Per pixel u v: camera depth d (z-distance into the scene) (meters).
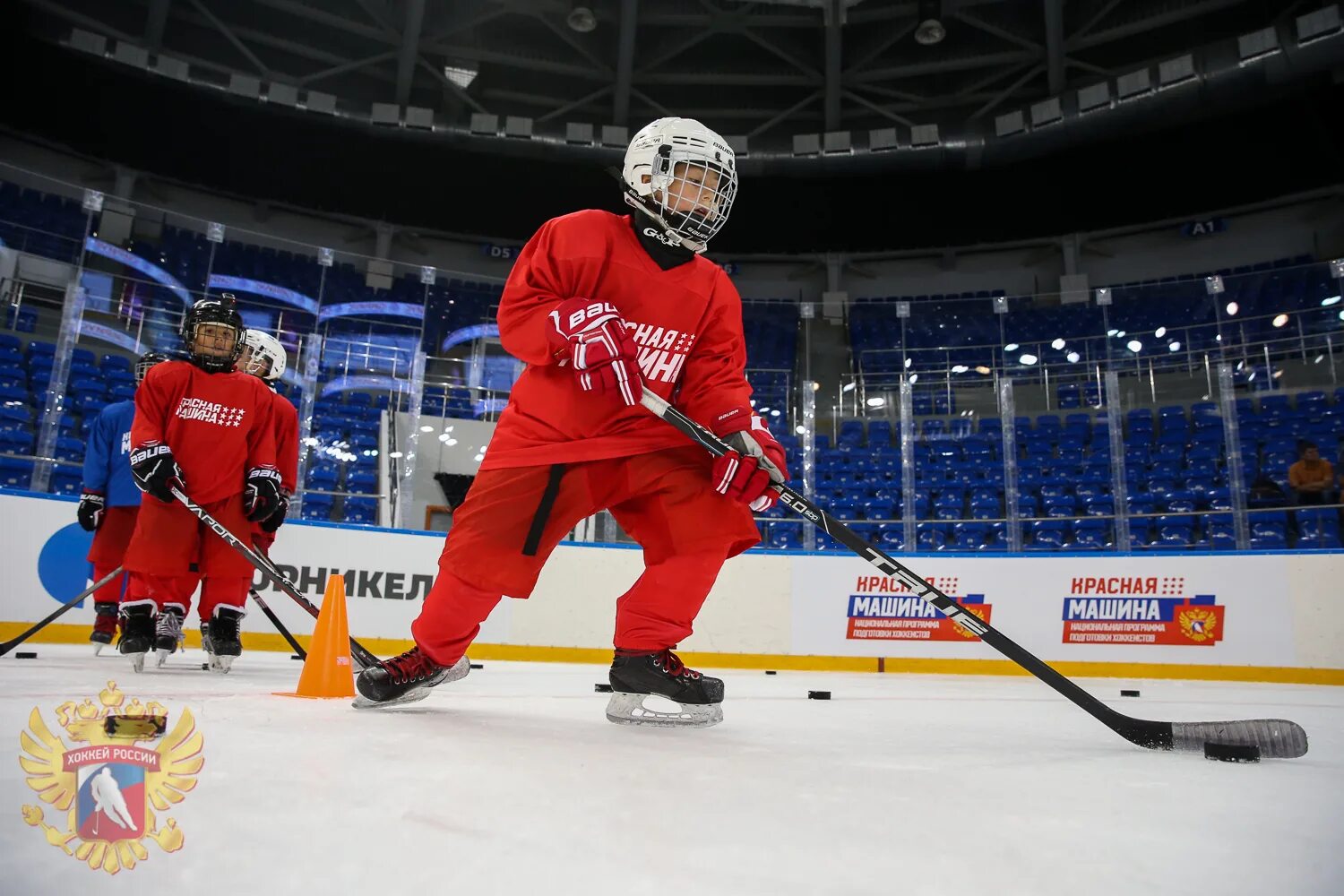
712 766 1.49
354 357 12.15
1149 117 15.33
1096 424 13.23
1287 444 11.95
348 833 0.97
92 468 4.64
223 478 3.97
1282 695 4.85
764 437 2.29
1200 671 6.82
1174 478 11.91
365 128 16.59
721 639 7.35
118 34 15.76
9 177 15.41
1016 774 1.56
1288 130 15.65
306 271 16.97
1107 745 2.12
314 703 2.33
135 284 12.72
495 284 18.34
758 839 1.01
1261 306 14.87
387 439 11.34
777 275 19.00
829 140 17.06
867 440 13.61
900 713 3.03
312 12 16.28
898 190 17.70
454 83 17.27
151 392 3.83
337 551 6.91
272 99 16.06
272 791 1.14
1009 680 6.38
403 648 7.03
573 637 7.22
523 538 2.20
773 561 7.45
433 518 11.47
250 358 4.52
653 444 2.20
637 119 18.83
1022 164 16.98
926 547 10.84
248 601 6.64
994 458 12.91
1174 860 0.98
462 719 2.10
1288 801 1.37
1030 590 7.27
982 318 16.83
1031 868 0.93
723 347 2.36
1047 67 16.61
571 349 2.05
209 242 16.48
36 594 6.23
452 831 0.99
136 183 16.70
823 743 1.96
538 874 0.85
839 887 0.85
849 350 16.70
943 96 17.97
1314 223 16.34
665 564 2.20
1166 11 15.94
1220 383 9.62
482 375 12.61
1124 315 15.99
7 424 10.52
